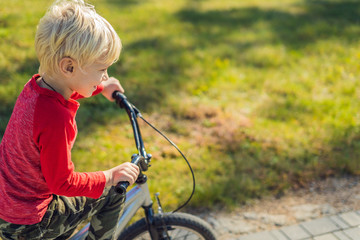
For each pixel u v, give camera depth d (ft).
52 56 4.13
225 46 21.57
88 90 4.51
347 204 10.10
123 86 15.64
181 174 10.86
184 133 13.02
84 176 4.56
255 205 10.00
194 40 22.34
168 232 6.58
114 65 17.46
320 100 15.72
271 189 10.61
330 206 10.01
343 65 19.74
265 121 13.93
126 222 6.10
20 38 18.33
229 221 9.39
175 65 18.45
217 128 13.39
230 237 8.87
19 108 4.35
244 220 9.45
